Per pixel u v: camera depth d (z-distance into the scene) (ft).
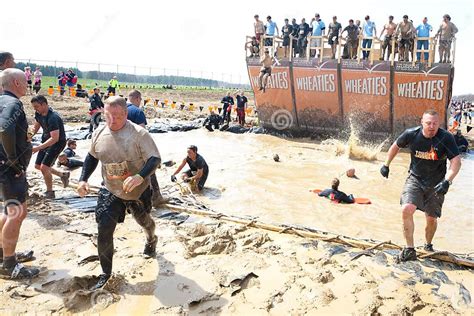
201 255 16.20
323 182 33.71
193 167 28.76
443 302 13.05
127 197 13.38
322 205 26.58
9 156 13.20
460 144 57.41
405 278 14.60
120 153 12.77
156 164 12.77
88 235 17.99
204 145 52.60
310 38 59.47
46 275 14.19
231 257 15.96
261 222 20.10
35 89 87.20
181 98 146.92
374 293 13.35
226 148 51.11
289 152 49.83
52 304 12.35
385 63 54.13
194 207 23.26
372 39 54.95
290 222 22.76
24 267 14.02
